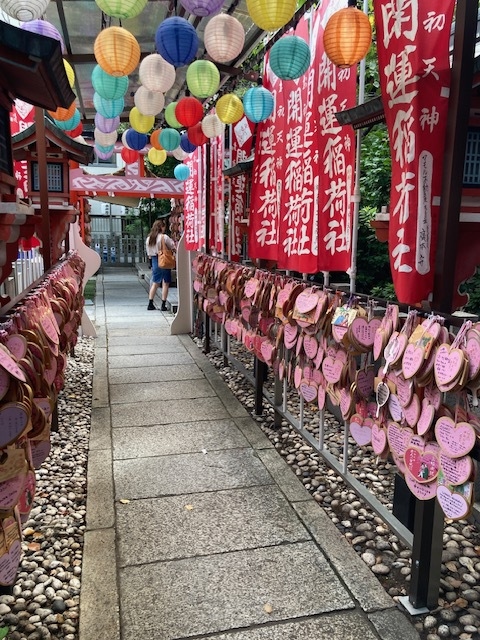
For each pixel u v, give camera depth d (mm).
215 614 2107
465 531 2750
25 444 1679
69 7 3705
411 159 1861
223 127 4508
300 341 3039
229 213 5027
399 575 2369
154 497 3023
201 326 6996
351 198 2594
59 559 2465
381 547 2559
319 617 2100
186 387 5117
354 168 2586
